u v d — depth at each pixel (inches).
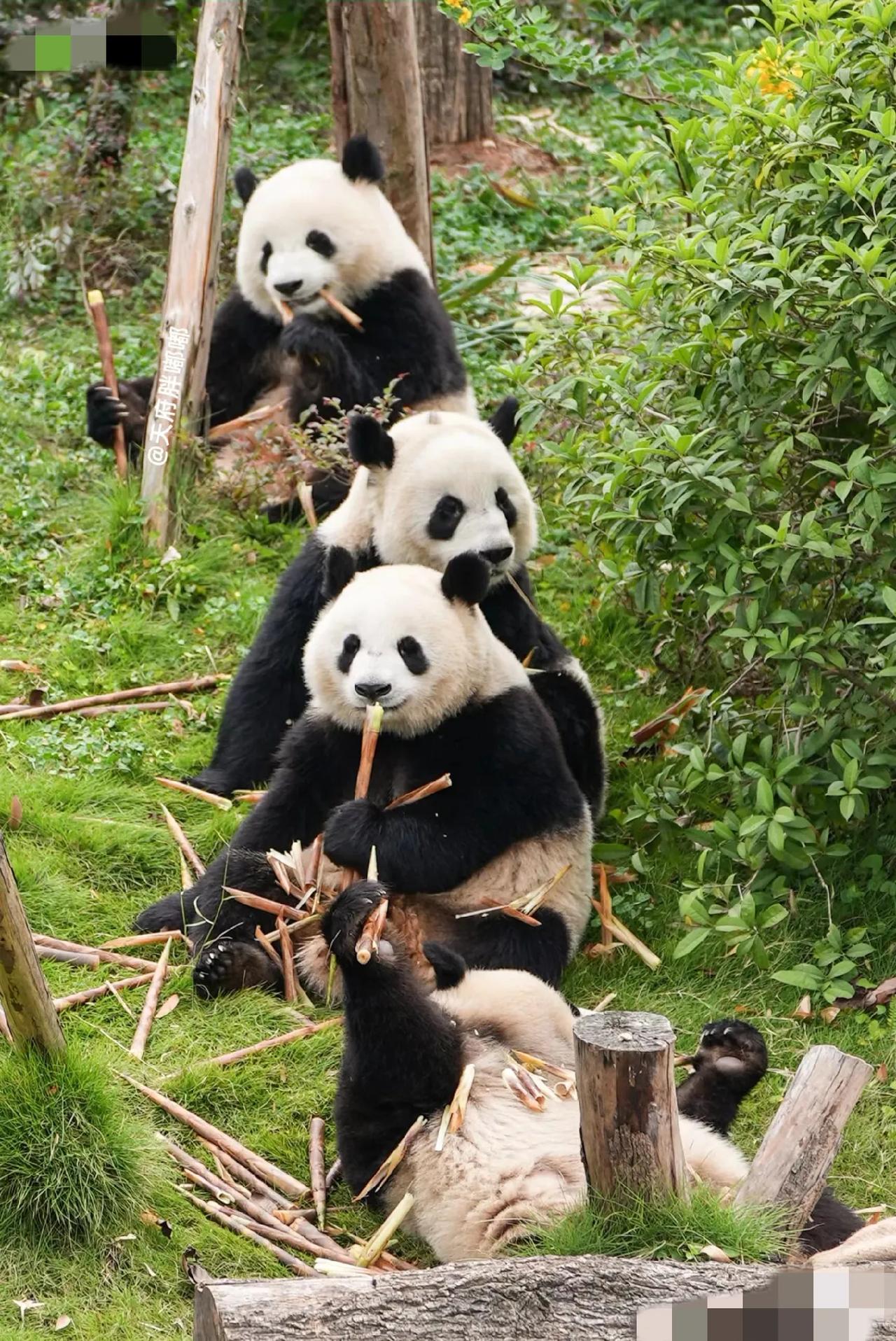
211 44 515.8
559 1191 239.3
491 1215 241.3
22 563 480.4
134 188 708.7
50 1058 267.3
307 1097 296.2
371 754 323.6
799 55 370.0
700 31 1002.1
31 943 261.6
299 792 348.2
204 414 530.6
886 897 358.9
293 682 403.2
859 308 340.8
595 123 909.2
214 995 321.4
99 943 338.6
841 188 350.6
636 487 369.7
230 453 533.6
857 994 337.7
